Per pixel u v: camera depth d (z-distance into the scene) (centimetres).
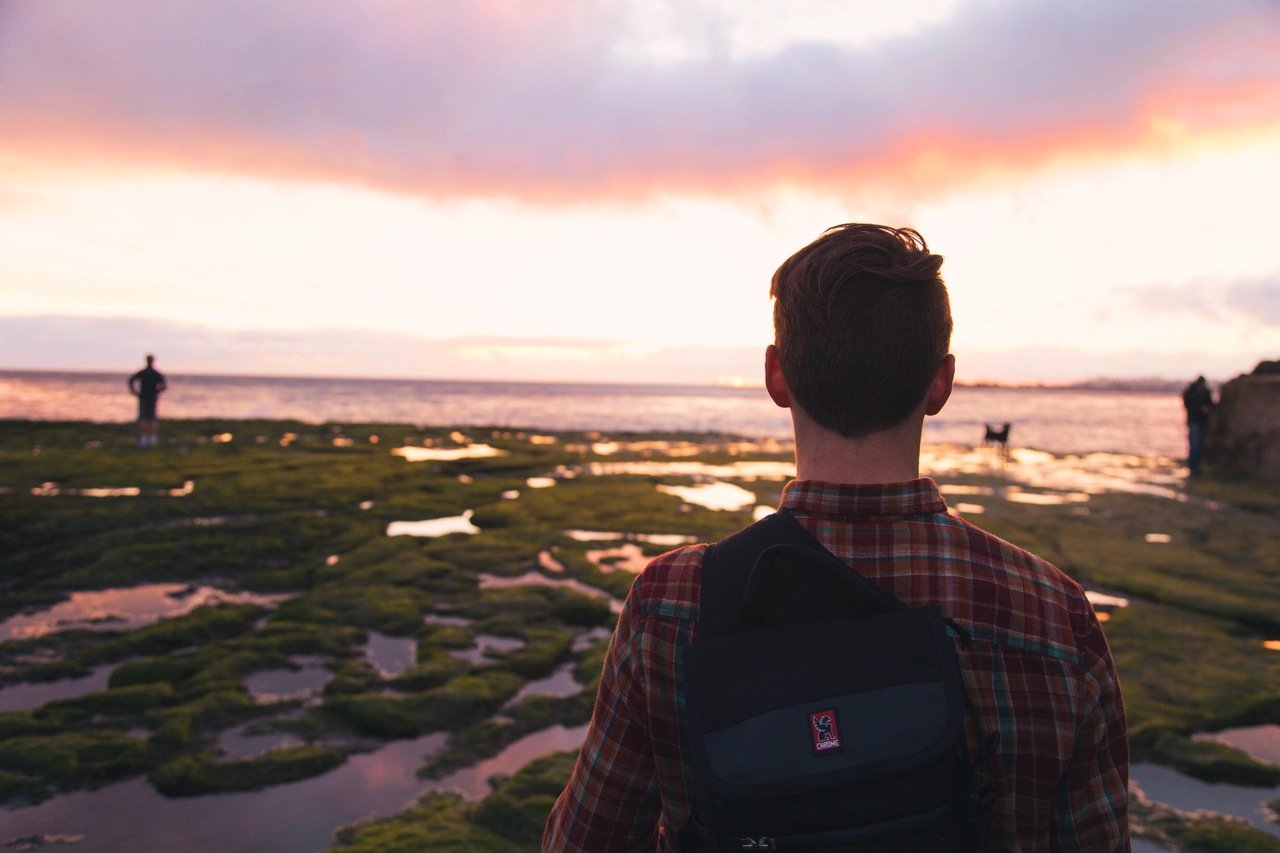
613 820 110
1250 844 364
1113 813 103
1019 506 1368
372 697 507
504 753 455
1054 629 100
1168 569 902
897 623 96
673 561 110
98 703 502
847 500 104
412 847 347
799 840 89
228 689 525
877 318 103
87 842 360
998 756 97
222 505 1212
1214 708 521
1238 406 1927
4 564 874
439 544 976
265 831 370
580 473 1850
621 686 107
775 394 121
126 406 6109
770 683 93
